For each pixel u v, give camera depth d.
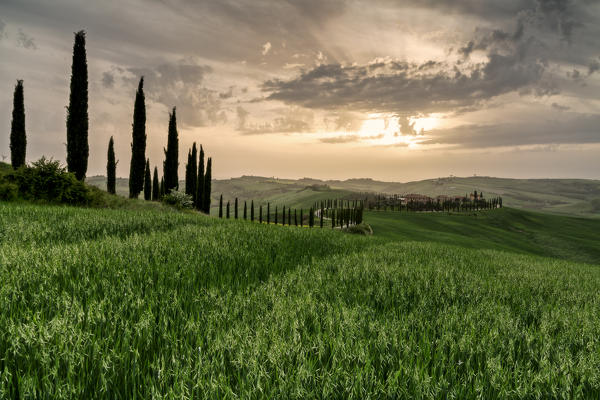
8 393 1.82
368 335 2.87
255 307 3.43
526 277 7.23
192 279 4.34
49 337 2.28
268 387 1.98
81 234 7.55
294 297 3.85
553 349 2.92
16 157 49.94
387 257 8.31
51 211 10.66
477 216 179.38
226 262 5.67
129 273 4.27
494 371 2.33
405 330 3.02
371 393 1.96
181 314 3.01
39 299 3.11
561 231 162.88
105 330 2.56
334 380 2.05
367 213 157.00
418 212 178.25
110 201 24.47
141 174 45.69
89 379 2.01
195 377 1.99
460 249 13.91
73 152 31.38
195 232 8.73
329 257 7.80
